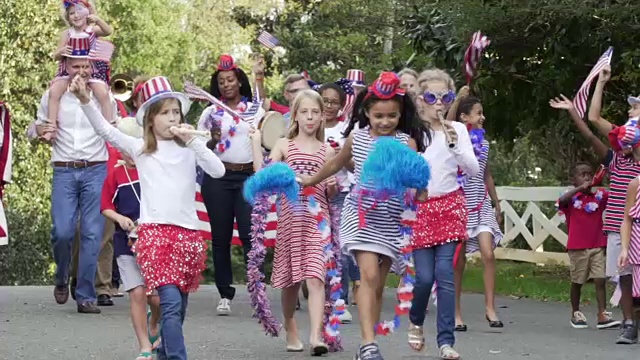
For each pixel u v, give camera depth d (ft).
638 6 42.96
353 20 89.81
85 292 37.17
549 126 59.06
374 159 25.04
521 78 51.80
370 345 25.31
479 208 35.29
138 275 25.80
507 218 64.80
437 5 49.19
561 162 66.80
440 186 27.71
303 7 104.99
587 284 50.96
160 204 23.88
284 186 27.43
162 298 23.63
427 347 30.68
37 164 84.02
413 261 27.76
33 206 83.61
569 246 36.81
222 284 38.22
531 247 62.85
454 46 48.47
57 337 31.19
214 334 32.68
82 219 37.22
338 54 91.09
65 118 37.14
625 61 47.73
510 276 56.24
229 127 37.83
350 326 35.81
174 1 112.57
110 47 37.29
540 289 48.60
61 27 84.99
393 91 25.80
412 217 25.84
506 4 45.57
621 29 45.85
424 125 26.43
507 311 41.19
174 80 109.50
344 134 27.55
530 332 34.81
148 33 104.12
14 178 83.20
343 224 26.07
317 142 29.96
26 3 82.94
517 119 54.39
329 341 28.99
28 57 83.15
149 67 104.68
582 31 45.65
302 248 28.76
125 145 24.29
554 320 38.29
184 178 24.20
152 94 24.02
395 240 25.80
